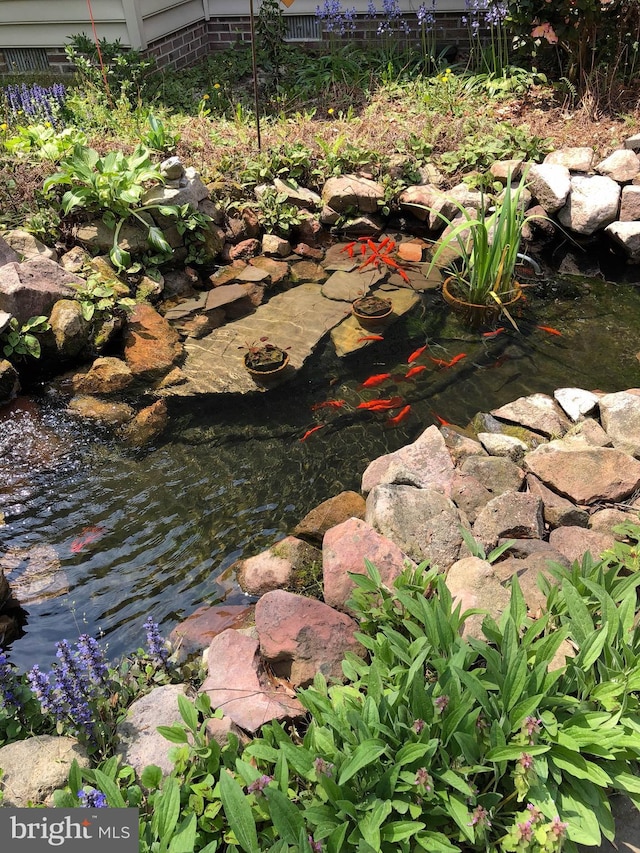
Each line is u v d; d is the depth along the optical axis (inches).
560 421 146.9
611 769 77.9
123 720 88.0
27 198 208.1
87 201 200.8
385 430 152.3
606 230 213.2
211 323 189.5
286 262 219.1
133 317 186.1
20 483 142.0
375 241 231.6
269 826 74.6
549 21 253.4
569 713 81.0
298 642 94.6
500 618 94.8
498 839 71.4
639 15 254.2
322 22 333.7
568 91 261.3
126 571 122.7
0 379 161.2
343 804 69.9
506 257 185.3
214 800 76.5
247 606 114.3
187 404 161.5
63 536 130.3
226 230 223.8
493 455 137.8
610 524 116.6
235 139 251.4
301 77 304.8
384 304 192.2
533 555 106.5
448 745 76.7
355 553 105.7
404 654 85.6
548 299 200.1
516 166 225.8
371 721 75.0
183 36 329.4
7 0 308.0
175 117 269.6
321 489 138.7
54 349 171.6
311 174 237.6
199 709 85.6
